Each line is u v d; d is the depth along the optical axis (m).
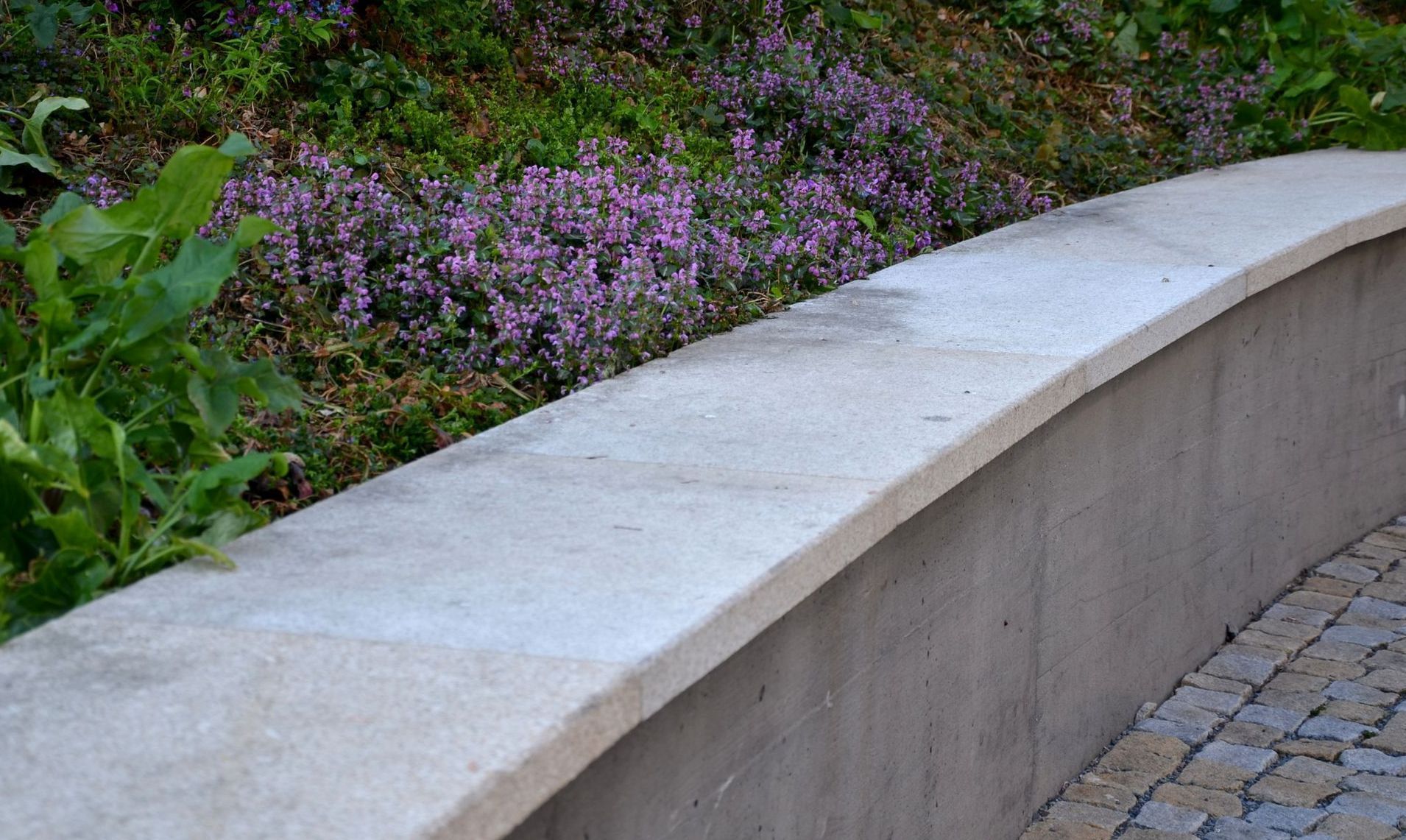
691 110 5.71
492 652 1.89
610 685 1.79
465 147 4.80
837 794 2.69
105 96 4.52
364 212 3.90
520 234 4.01
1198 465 4.44
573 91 5.44
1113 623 4.02
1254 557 5.00
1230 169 6.78
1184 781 3.83
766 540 2.35
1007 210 5.82
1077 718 3.87
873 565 2.71
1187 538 4.44
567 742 1.70
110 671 1.83
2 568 2.13
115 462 2.36
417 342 3.67
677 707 2.10
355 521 2.46
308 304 3.63
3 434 2.13
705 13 6.41
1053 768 3.75
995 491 3.23
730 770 2.29
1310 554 5.51
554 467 2.79
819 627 2.53
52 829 1.46
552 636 1.94
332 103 4.83
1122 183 6.57
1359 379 5.63
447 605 2.06
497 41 5.55
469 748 1.63
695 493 2.61
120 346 2.38
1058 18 7.66
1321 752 3.98
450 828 1.50
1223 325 4.46
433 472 2.77
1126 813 3.66
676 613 2.03
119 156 4.25
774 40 5.98
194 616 2.02
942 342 3.77
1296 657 4.70
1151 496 4.15
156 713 1.71
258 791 1.54
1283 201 5.72
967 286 4.48
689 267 4.07
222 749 1.63
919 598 2.93
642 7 6.11
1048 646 3.64
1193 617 4.57
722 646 2.06
